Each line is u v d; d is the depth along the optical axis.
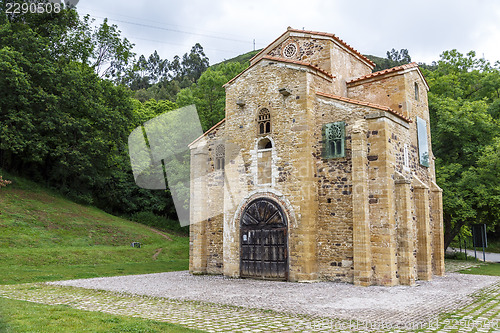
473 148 30.56
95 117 37.78
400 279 17.12
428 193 21.55
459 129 29.80
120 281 17.81
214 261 21.36
